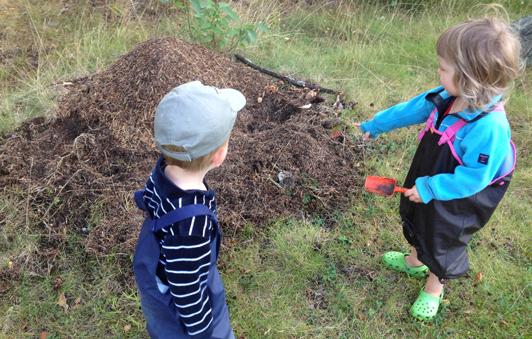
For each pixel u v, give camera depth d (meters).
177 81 3.54
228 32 4.27
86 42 4.73
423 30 5.49
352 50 4.93
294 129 3.53
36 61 4.73
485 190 2.11
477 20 1.84
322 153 3.41
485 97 1.83
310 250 2.95
